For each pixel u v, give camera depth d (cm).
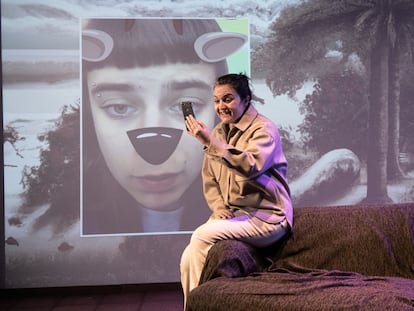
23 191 400
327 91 420
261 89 416
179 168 411
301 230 242
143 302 372
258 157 225
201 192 414
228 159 219
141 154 409
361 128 422
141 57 409
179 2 411
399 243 236
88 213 404
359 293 187
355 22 422
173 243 411
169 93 411
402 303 178
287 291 192
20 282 400
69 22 404
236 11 415
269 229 233
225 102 238
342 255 236
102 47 406
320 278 211
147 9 409
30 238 401
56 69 403
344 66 421
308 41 419
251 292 194
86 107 405
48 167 402
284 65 417
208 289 201
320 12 420
